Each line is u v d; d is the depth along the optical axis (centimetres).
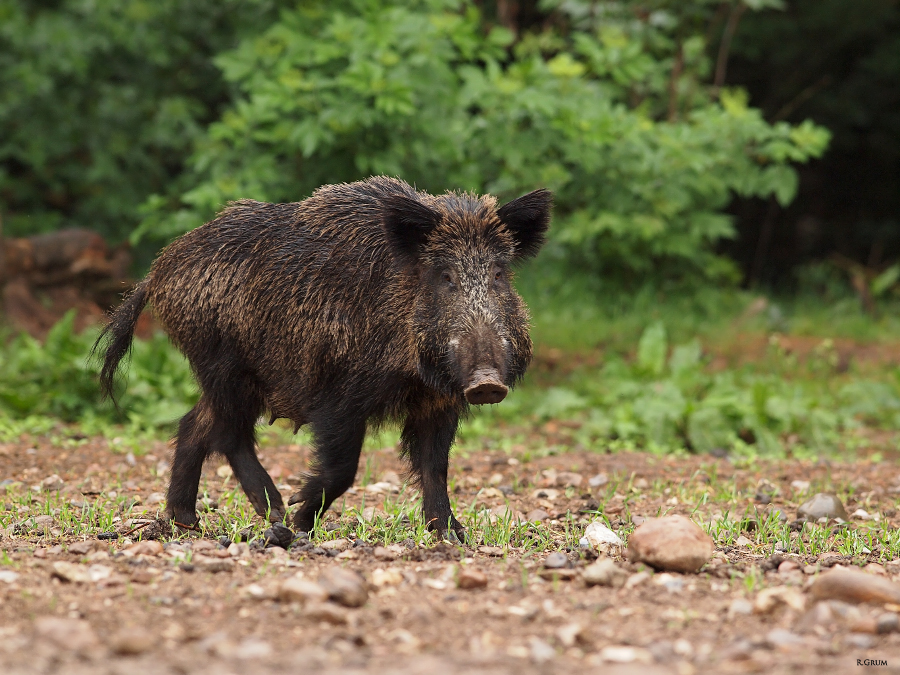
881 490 1059
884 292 2294
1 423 1276
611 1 2023
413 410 794
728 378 1422
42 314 1642
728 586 640
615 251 1939
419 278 745
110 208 2075
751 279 2747
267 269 796
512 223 788
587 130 1611
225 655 491
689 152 1684
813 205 2844
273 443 1255
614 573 634
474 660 489
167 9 2066
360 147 1556
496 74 1571
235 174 1609
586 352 1725
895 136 2659
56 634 498
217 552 696
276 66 1638
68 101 2109
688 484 1070
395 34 1558
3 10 2034
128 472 1063
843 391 1520
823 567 699
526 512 925
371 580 629
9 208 2252
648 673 458
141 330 1611
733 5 2130
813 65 2611
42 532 770
